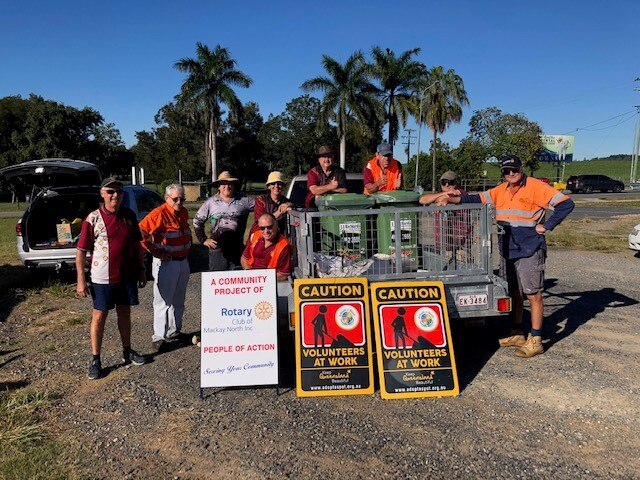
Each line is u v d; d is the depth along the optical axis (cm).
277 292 482
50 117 4825
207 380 443
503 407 414
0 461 345
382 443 363
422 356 444
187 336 603
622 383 450
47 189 914
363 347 446
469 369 493
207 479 327
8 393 456
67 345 589
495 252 689
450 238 496
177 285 572
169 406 428
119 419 407
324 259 483
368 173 618
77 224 911
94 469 338
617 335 575
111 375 496
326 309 452
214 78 4575
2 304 777
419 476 325
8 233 1786
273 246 498
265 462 343
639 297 748
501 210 512
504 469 330
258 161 7181
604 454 346
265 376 448
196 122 4784
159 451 359
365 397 438
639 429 376
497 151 5947
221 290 458
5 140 5091
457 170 5181
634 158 5438
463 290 473
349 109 4269
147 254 941
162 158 7362
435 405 421
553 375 471
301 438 372
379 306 455
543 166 9600
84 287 488
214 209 630
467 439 367
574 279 880
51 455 353
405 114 4441
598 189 4506
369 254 512
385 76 4406
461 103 4772
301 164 7431
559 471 327
